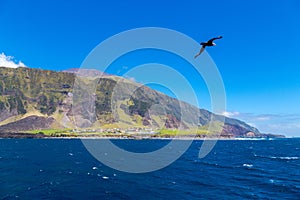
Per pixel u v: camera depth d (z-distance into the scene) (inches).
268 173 2608.3
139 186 1920.5
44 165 3031.5
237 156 4525.1
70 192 1722.4
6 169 2691.9
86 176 2309.3
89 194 1675.7
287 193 1745.8
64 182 2030.0
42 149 5629.9
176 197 1632.6
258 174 2539.4
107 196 1635.1
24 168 2778.1
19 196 1606.8
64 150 5374.0
